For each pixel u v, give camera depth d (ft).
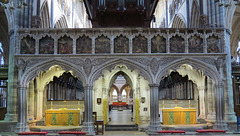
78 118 78.33
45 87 90.48
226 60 72.79
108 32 70.69
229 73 73.41
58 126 75.66
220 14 74.74
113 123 85.97
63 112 78.54
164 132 63.67
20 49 69.97
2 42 121.80
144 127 75.82
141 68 69.41
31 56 69.00
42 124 81.25
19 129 65.57
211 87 79.77
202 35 70.85
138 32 70.54
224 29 71.41
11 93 70.03
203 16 77.51
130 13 82.48
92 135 63.93
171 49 70.54
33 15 77.05
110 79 91.20
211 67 69.46
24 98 67.82
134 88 91.71
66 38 70.74
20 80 67.67
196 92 91.76
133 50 70.38
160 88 138.62
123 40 71.00
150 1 86.12
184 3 116.37
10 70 71.67
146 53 69.62
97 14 82.84
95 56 69.51
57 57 69.41
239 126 65.77
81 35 70.38
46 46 70.28
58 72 86.28
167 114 78.59
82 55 69.31
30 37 70.44
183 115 78.89
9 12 73.41
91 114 67.97
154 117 67.92
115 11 80.43
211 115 78.54
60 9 125.49
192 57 69.82
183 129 70.23
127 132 72.33
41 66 69.05
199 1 81.15
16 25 72.28
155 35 70.64
